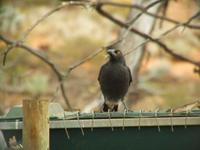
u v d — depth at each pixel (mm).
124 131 7637
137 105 16406
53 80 19016
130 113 7621
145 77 18750
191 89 19359
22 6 21531
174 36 20766
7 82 17531
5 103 16953
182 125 7605
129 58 14945
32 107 7496
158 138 7629
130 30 13844
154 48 20453
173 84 19562
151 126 7602
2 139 8281
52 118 7711
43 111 7504
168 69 20047
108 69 11977
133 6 13852
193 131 7621
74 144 7711
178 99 18500
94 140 7684
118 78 11938
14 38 19656
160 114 7605
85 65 20312
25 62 19422
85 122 7641
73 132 7691
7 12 16766
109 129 7637
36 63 19500
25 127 7520
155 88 19109
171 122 7590
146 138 7637
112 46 13406
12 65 17297
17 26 18344
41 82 17734
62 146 7746
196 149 7641
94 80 19562
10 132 8133
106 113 7641
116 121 7609
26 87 17625
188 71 20172
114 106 12148
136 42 14750
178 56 14383
